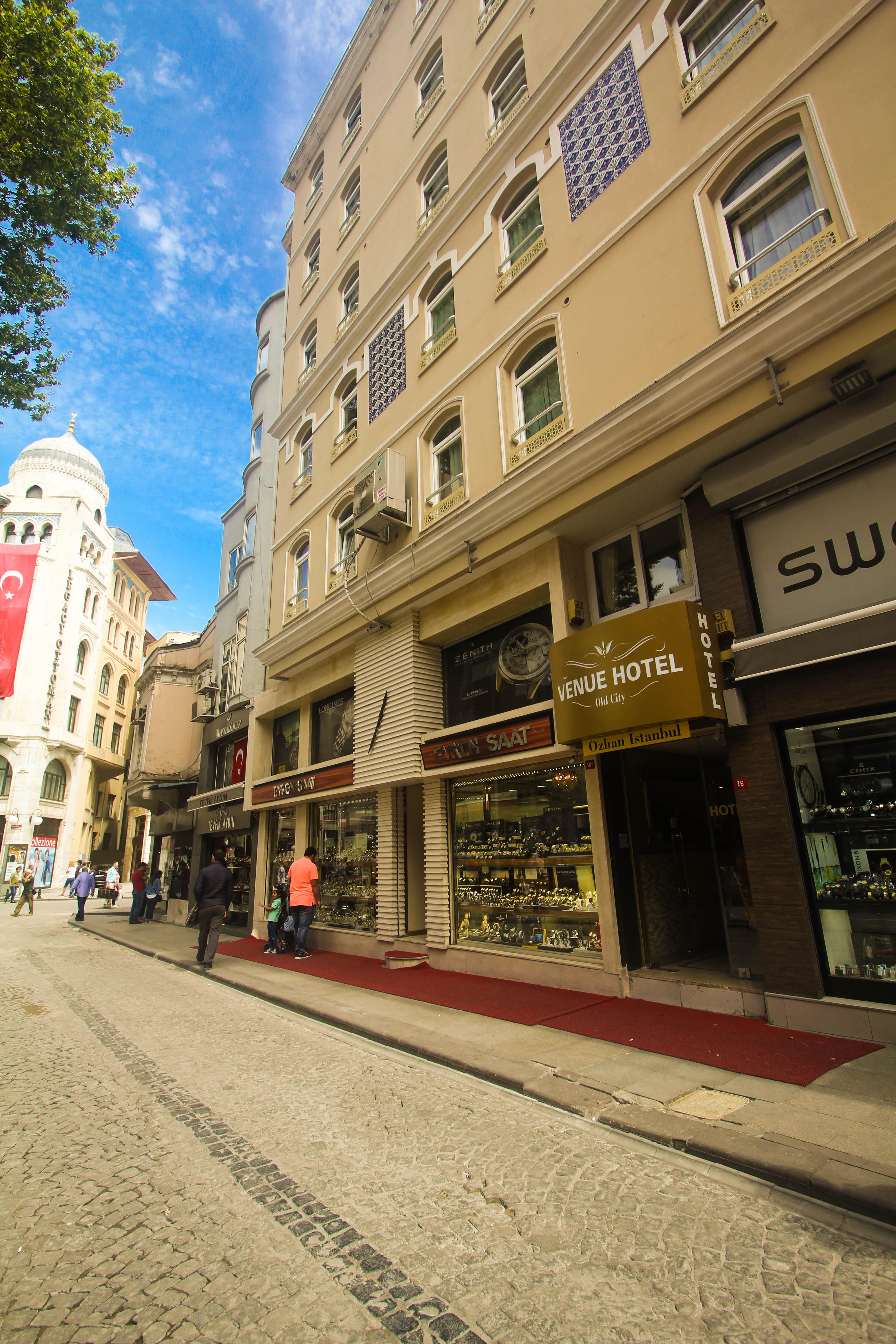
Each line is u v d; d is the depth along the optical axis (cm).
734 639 643
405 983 868
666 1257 283
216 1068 566
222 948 1329
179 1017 763
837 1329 236
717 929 846
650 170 767
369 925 1174
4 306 945
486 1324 244
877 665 541
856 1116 393
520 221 1002
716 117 699
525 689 941
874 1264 274
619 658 682
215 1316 250
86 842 4469
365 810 1230
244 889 1641
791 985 566
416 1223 315
